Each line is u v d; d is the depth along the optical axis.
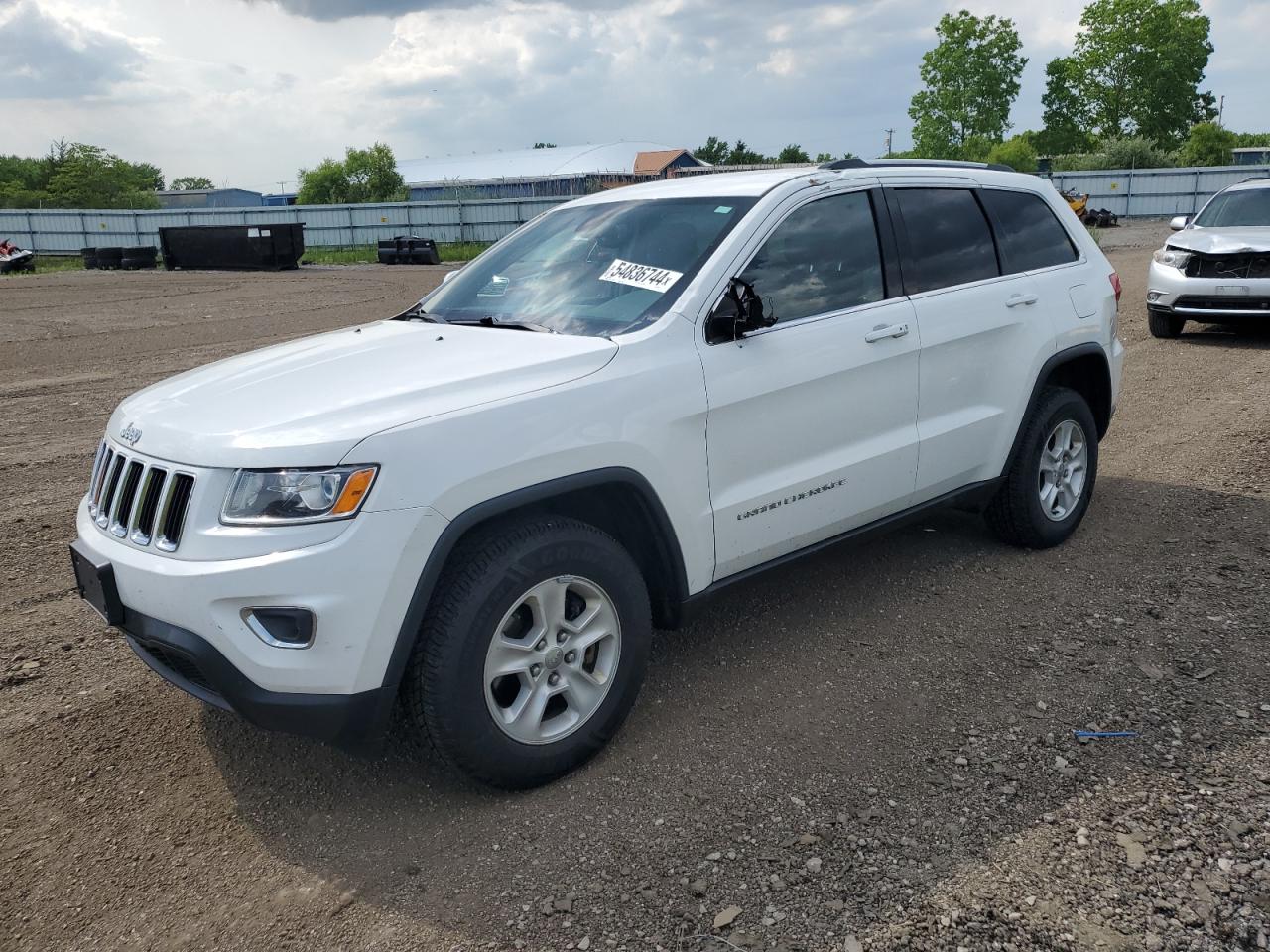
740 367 3.50
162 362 12.12
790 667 3.86
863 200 4.13
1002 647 3.94
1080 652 3.86
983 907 2.49
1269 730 3.23
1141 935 2.38
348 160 77.56
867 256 4.07
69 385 10.59
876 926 2.45
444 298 4.18
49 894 2.73
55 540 5.58
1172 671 3.65
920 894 2.55
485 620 2.87
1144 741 3.21
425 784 3.19
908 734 3.33
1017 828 2.80
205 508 2.73
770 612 4.38
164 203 98.31
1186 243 10.71
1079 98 75.62
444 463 2.78
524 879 2.70
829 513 3.88
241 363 3.53
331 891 2.71
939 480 4.33
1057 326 4.75
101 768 3.34
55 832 3.01
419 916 2.58
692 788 3.09
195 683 2.94
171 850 2.91
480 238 43.00
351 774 3.26
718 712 3.55
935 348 4.18
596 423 3.09
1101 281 5.14
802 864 2.70
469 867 2.77
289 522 2.65
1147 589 4.41
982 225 4.62
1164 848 2.68
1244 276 10.21
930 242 4.34
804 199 3.87
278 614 2.66
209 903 2.67
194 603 2.70
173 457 2.85
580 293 3.72
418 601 2.76
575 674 3.14
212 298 21.23
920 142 75.06
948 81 73.19
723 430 3.46
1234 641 3.86
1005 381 4.53
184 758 3.39
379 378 3.08
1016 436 4.66
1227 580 4.45
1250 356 9.91
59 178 87.56
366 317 16.62
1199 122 76.06
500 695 3.17
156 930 2.58
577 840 2.86
